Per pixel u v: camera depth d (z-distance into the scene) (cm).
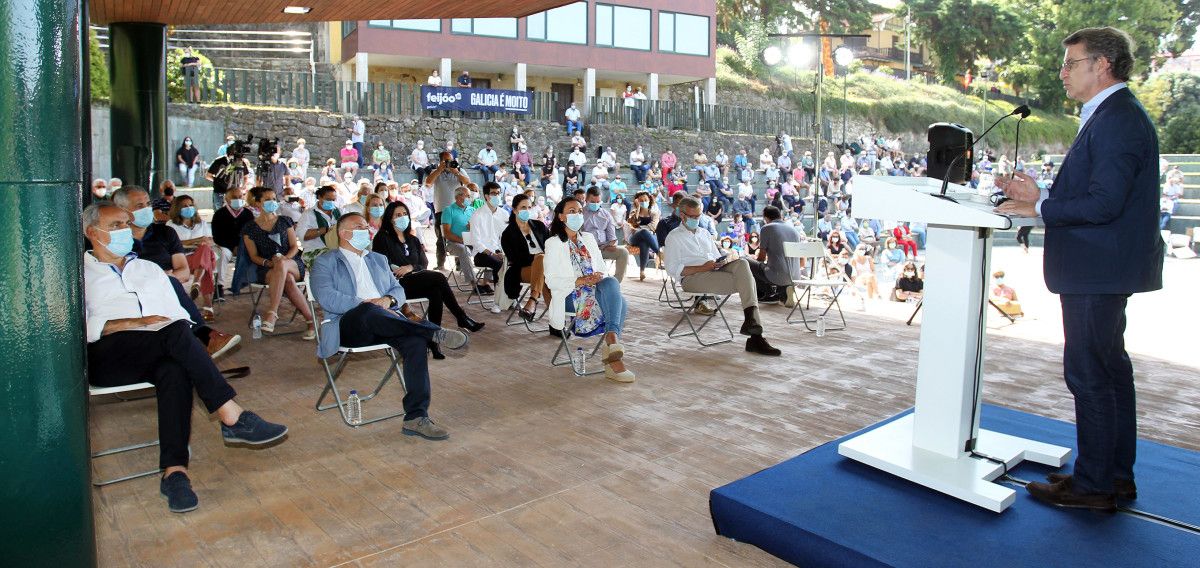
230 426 355
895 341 676
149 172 1123
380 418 451
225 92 2269
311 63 2766
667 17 3098
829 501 301
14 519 198
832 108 3722
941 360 326
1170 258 1700
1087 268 280
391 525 316
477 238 827
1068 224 277
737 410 470
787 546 283
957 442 326
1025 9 4056
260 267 701
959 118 3644
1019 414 425
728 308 847
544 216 1741
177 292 396
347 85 2412
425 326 425
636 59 3059
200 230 828
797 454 395
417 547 298
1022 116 305
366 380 539
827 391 512
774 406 478
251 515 326
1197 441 414
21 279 196
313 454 397
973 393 329
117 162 1112
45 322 200
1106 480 291
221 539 304
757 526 293
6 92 190
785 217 2278
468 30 2742
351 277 455
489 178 2317
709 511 323
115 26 1091
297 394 504
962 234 316
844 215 2052
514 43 2823
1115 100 275
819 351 634
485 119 2594
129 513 328
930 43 4584
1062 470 333
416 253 714
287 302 854
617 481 362
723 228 2211
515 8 951
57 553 206
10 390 195
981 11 4278
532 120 2664
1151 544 268
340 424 445
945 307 323
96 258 361
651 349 637
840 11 4722
